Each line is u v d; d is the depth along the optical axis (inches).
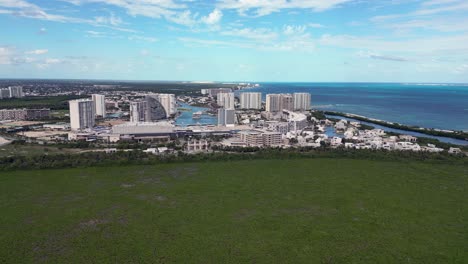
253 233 5511.8
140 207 6520.7
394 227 5767.7
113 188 7598.4
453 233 5570.9
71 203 6688.0
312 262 4682.6
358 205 6732.3
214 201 6870.1
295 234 5487.2
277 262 4670.3
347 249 5036.9
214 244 5137.8
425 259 4773.6
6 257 4729.3
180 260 4687.5
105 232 5502.0
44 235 5383.9
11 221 5861.2
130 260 4672.7
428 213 6358.3
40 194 7165.4
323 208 6565.0
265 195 7244.1
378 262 4697.3
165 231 5546.3
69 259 4687.5
